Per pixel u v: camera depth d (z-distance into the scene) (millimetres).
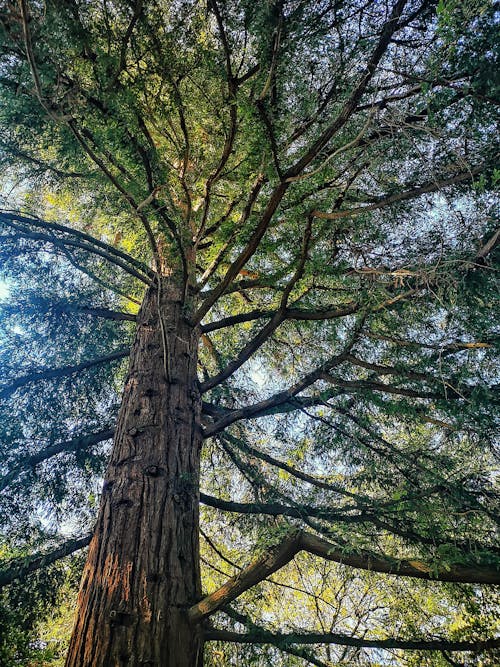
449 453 3891
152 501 3057
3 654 3096
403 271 3152
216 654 4082
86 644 2467
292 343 5527
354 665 4168
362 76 3213
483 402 3359
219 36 3209
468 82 2744
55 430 4555
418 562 3027
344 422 4309
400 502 3461
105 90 2768
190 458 3502
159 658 2422
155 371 3896
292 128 3543
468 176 3016
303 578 5160
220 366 5840
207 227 4969
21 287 5035
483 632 3604
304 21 2949
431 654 3867
